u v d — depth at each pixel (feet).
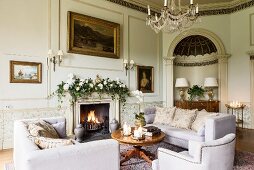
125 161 10.83
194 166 6.61
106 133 17.51
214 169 6.66
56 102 15.16
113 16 18.72
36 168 4.91
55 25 15.24
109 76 18.22
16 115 13.65
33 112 14.25
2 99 13.14
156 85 21.95
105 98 17.58
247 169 9.87
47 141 6.06
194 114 13.57
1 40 13.12
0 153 12.46
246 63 19.77
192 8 12.62
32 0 14.28
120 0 19.25
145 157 10.91
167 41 22.62
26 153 5.12
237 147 13.50
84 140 15.44
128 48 19.70
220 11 21.34
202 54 23.67
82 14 16.46
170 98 22.22
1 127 13.19
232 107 19.48
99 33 17.54
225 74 20.98
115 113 18.22
